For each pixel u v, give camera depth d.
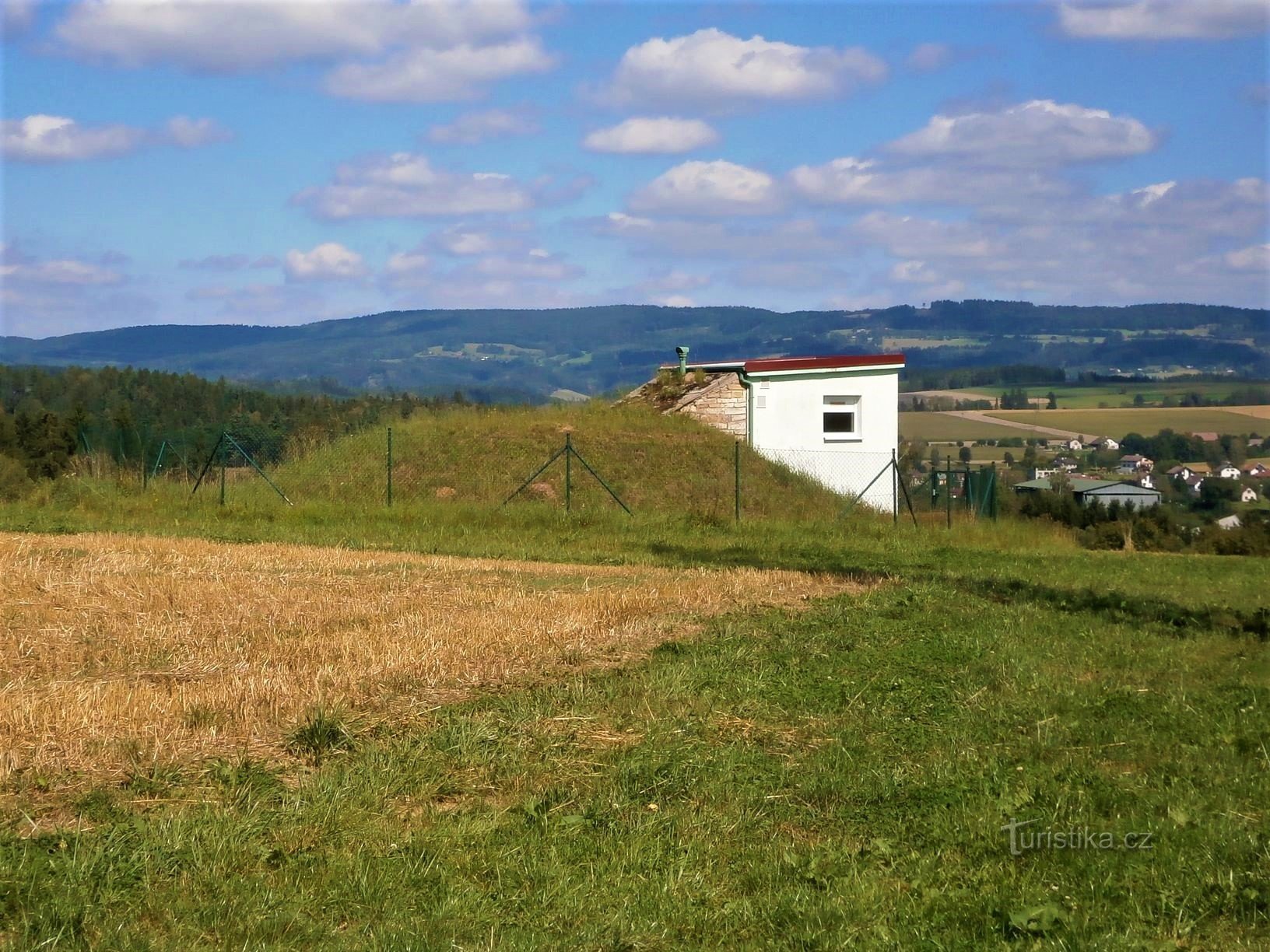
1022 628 13.57
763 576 17.50
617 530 23.92
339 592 14.81
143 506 25.53
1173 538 33.34
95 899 5.75
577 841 6.81
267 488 27.64
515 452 29.55
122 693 9.11
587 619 13.08
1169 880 6.26
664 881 6.27
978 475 32.28
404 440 30.27
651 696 9.90
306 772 7.76
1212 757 8.46
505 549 20.59
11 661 10.53
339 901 5.90
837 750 8.54
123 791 7.24
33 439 35.28
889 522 27.72
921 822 7.23
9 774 7.32
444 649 11.14
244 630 12.07
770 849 6.77
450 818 7.07
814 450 32.91
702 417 32.91
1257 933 5.70
